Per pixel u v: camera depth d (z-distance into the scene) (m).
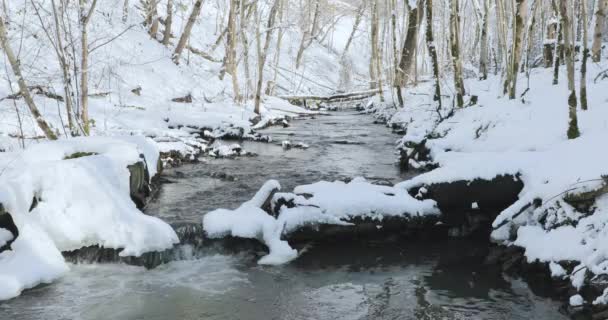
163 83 21.80
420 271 6.96
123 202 7.40
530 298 6.07
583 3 9.12
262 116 21.70
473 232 8.20
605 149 7.32
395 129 19.27
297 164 12.80
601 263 5.63
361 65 49.47
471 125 12.14
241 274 6.86
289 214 7.68
